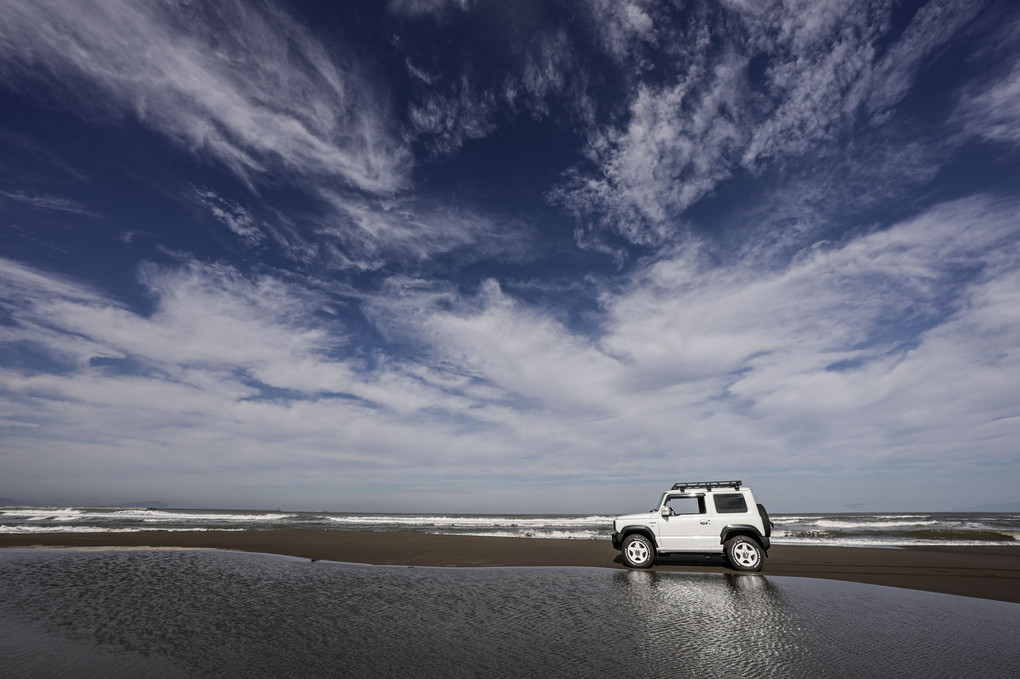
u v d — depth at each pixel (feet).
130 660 18.61
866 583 35.06
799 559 46.88
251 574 40.73
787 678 16.53
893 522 133.90
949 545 61.21
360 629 23.07
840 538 71.87
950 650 19.54
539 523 141.69
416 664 18.06
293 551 56.70
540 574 40.01
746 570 39.93
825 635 21.72
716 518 41.29
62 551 57.47
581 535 78.69
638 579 37.11
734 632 22.27
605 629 22.90
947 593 31.50
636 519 43.01
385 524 136.56
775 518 167.43
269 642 20.94
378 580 37.52
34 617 25.73
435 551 55.83
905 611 26.40
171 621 24.75
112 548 60.59
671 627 23.21
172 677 16.79
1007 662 18.08
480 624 23.91
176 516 184.75
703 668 17.52
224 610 27.30
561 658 18.71
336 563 47.39
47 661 18.48
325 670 17.43
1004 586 33.83
